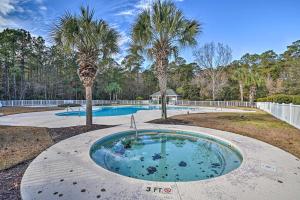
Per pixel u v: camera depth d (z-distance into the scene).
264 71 37.41
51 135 7.63
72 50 8.88
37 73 34.50
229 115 15.45
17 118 13.09
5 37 28.86
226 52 36.41
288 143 6.55
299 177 3.79
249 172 4.01
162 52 10.99
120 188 3.29
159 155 6.30
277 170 4.13
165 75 11.40
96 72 9.47
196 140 8.27
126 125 10.02
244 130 8.74
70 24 8.02
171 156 6.20
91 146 5.98
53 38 8.77
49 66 35.59
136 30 10.54
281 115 12.59
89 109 9.39
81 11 8.41
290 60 36.66
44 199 2.94
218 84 37.81
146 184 3.44
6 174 4.05
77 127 9.18
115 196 3.03
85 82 9.22
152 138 8.60
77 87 37.44
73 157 4.89
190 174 4.69
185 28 10.64
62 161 4.61
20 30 31.45
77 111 19.84
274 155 5.16
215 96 37.22
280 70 36.81
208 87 39.19
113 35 9.17
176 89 44.22
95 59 9.30
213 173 4.75
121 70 42.72
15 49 30.48
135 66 43.47
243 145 6.16
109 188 3.29
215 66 36.69
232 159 5.76
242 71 31.70
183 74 46.25
